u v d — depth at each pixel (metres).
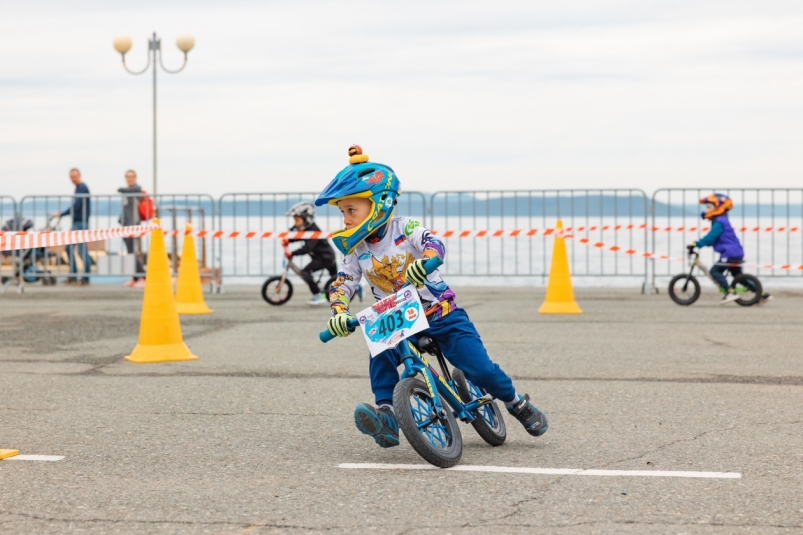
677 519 3.98
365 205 4.88
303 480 4.66
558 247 13.08
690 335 10.54
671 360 8.68
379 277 5.00
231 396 6.98
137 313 13.27
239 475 4.77
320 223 27.69
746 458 5.05
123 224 18.02
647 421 6.05
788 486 4.48
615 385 7.39
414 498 4.32
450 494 4.38
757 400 6.73
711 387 7.27
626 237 36.47
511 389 5.22
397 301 4.87
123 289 18.09
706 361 8.60
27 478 4.73
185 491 4.47
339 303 5.02
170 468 4.92
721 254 14.18
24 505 4.25
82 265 18.66
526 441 5.54
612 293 16.53
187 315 13.04
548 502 4.24
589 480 4.61
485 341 10.03
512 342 9.95
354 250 4.98
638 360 8.68
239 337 10.53
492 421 5.46
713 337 10.35
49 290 17.75
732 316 12.61
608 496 4.32
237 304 14.86
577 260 26.66
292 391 7.18
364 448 5.36
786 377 7.71
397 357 5.17
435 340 5.10
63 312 13.43
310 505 4.23
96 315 12.98
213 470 4.88
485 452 5.26
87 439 5.61
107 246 18.22
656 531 3.83
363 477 4.71
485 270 24.34
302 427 5.93
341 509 4.16
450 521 3.97
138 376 7.91
